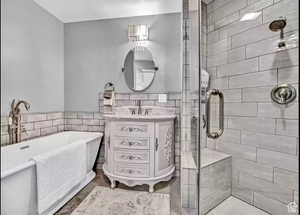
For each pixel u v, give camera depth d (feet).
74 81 8.96
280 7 4.34
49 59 8.28
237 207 5.00
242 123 5.01
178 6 7.72
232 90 5.17
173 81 8.18
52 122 8.44
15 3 6.73
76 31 8.94
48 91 8.24
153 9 7.96
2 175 3.99
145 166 6.59
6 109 6.44
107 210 5.50
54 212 5.30
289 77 4.21
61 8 7.93
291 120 4.21
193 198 5.69
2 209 4.11
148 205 5.78
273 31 4.47
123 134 6.68
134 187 6.99
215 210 5.02
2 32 6.30
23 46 7.07
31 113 7.47
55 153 5.30
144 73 8.40
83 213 5.34
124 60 8.57
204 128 5.24
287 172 4.30
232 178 5.10
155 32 8.36
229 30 5.28
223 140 5.16
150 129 6.55
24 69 7.13
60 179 5.48
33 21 7.48
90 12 8.20
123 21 8.60
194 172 5.71
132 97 8.48
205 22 5.53
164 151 6.93
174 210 5.53
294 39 4.10
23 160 6.41
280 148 4.40
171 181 7.47
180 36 8.13
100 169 8.68
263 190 4.70
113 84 8.66
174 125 7.97
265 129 4.65
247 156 4.96
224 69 5.32
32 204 4.79
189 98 6.56
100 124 8.73
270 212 4.60
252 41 4.87
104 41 8.73
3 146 5.89
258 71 4.75
